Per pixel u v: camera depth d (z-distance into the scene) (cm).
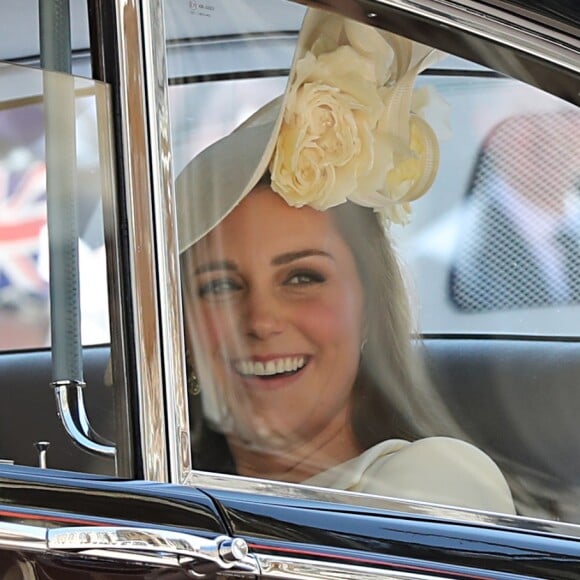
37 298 411
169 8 461
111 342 422
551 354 541
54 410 408
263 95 484
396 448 498
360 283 502
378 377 500
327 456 482
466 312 527
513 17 535
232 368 462
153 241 437
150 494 391
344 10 504
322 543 420
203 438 447
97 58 437
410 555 438
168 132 448
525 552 470
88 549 364
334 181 501
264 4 486
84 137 429
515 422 528
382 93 516
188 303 455
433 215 525
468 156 535
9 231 409
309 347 482
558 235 552
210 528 396
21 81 421
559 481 530
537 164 551
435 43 526
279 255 481
